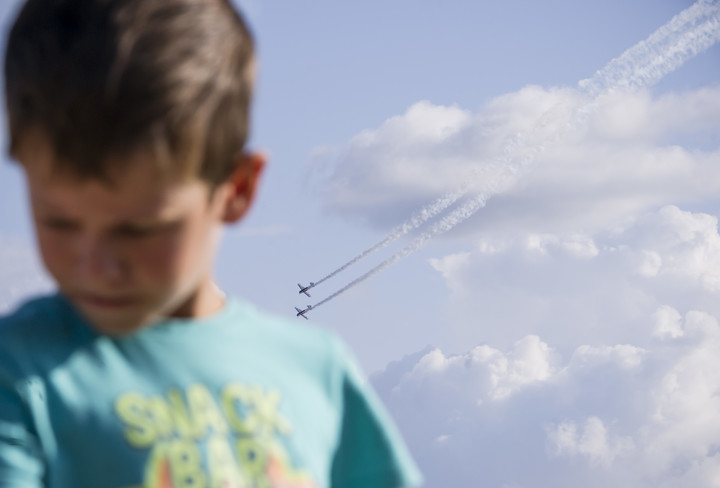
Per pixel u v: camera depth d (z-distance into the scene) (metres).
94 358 1.67
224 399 1.73
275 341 1.90
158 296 1.46
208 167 1.46
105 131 1.31
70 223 1.38
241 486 1.68
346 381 1.99
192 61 1.41
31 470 1.55
